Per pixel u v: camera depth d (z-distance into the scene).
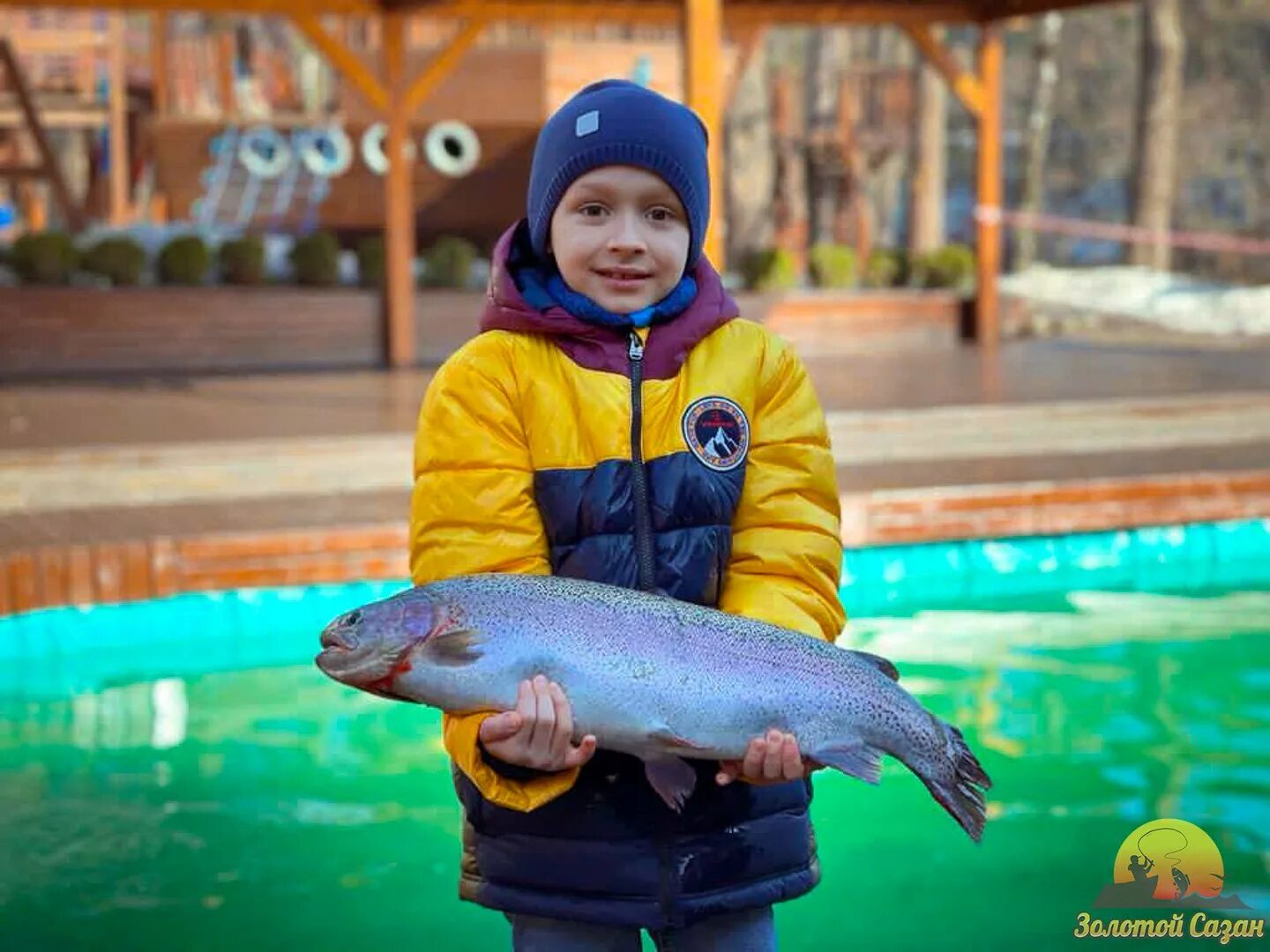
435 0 14.93
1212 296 20.23
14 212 28.64
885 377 13.71
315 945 4.17
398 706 6.43
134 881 4.62
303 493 8.68
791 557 2.54
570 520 2.47
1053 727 5.91
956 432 10.62
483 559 2.45
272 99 21.80
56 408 12.02
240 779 5.54
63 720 6.18
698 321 2.54
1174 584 8.23
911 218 24.55
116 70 23.45
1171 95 23.36
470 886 2.55
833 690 2.28
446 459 2.47
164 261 16.52
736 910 2.49
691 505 2.48
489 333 2.54
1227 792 5.23
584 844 2.46
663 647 2.25
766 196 24.11
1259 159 36.50
